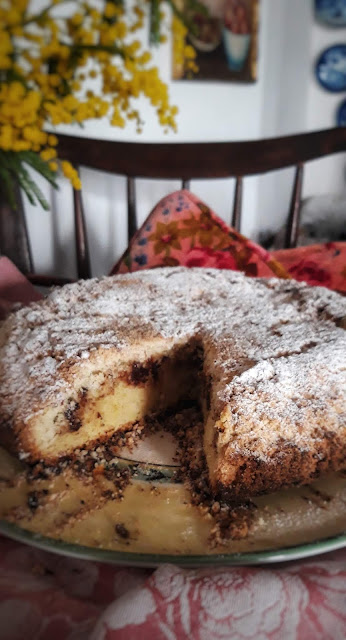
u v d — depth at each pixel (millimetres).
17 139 294
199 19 335
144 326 472
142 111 723
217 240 631
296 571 284
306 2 843
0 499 355
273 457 371
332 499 360
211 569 283
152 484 381
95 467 400
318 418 379
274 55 830
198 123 779
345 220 1045
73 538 322
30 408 399
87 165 708
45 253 815
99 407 442
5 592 275
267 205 1051
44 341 449
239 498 363
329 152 758
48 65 285
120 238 934
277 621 246
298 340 442
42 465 401
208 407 446
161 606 251
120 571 298
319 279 617
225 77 728
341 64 961
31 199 331
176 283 549
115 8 290
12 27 255
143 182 933
